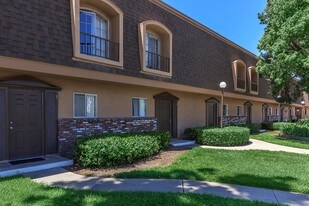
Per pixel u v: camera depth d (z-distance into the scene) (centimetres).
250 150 1243
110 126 1135
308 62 1436
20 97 886
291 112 4381
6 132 850
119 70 1087
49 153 952
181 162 933
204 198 572
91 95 1112
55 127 973
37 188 619
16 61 746
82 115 1075
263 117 3158
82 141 880
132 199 555
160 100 1526
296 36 1498
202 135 1493
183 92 1634
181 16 1498
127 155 888
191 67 1556
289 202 575
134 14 1181
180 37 1480
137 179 727
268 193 633
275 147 1415
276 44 1590
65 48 880
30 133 909
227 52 2016
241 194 621
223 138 1446
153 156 1041
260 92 2644
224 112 2220
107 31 1110
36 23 799
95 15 1063
